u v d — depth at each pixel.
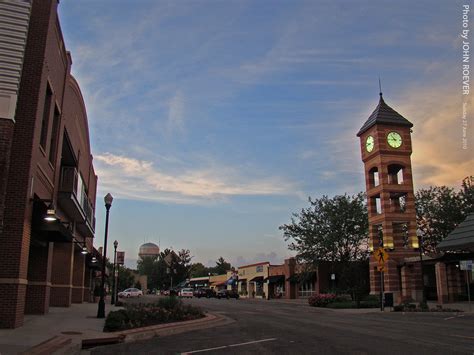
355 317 24.81
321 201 51.97
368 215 48.94
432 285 46.12
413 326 18.78
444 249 37.84
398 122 47.59
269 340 14.19
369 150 48.81
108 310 26.91
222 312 29.28
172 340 14.94
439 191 53.88
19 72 15.73
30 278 21.39
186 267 81.44
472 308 30.56
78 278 36.41
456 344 12.82
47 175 20.22
